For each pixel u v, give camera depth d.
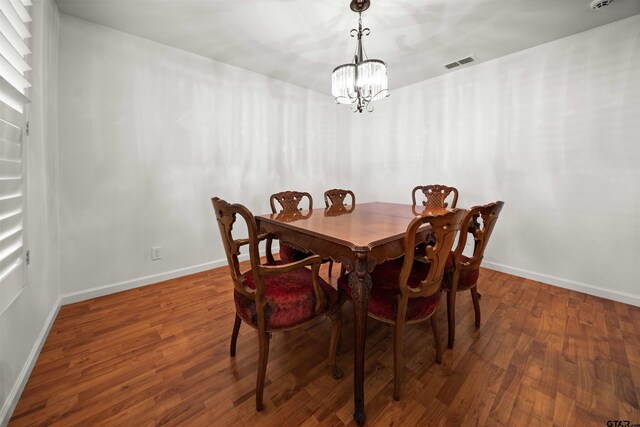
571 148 2.24
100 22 2.00
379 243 1.17
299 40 2.28
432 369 1.32
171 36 2.21
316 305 1.19
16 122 1.11
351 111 4.07
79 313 1.83
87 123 2.00
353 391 1.19
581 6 1.83
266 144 3.12
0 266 0.96
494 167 2.70
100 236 2.11
